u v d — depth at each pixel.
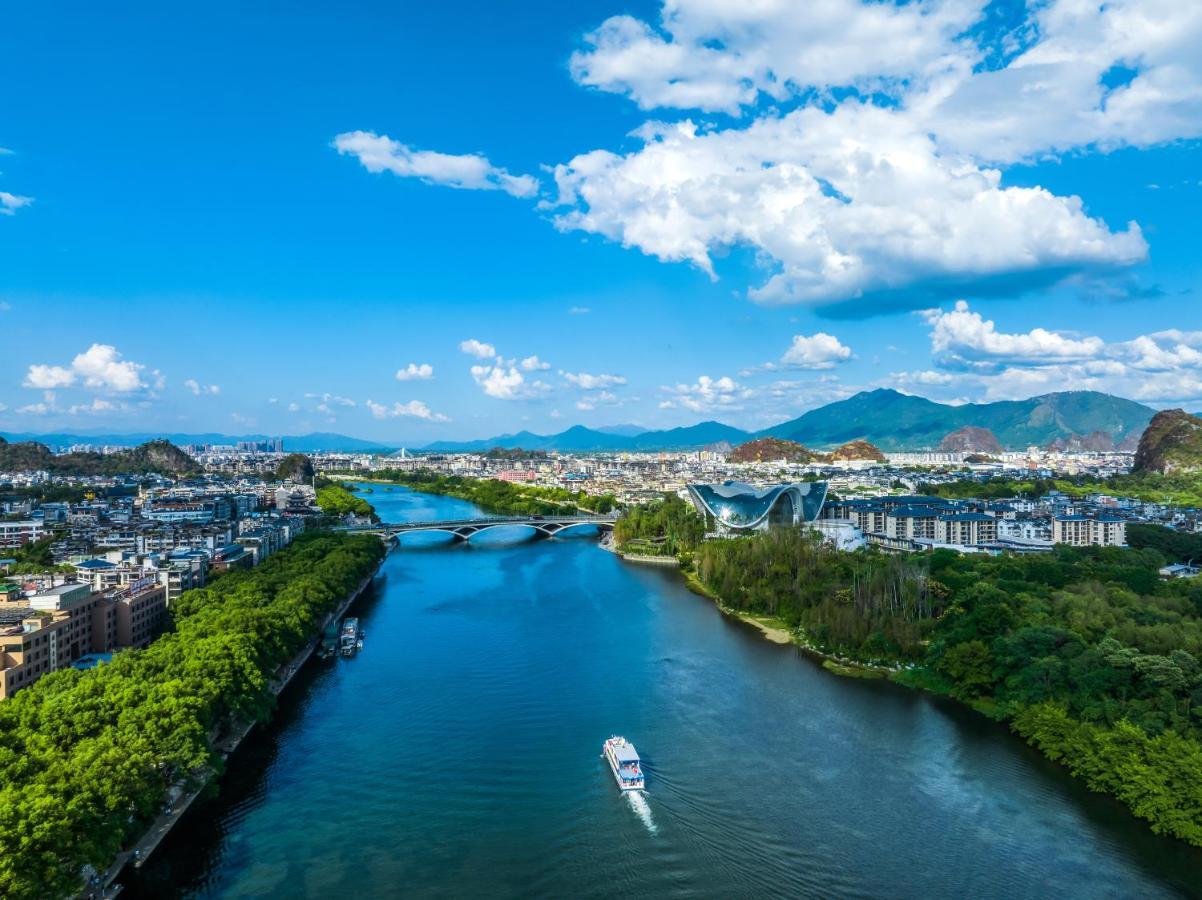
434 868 196.88
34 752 195.75
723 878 192.25
